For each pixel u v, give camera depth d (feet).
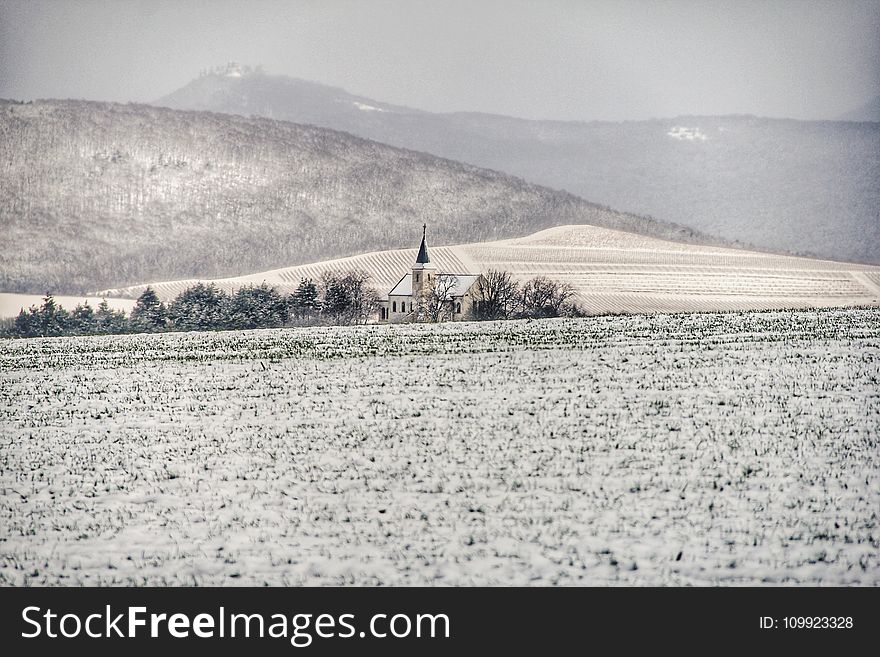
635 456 320.70
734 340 617.62
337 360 597.52
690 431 355.36
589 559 227.61
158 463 337.11
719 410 392.88
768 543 235.61
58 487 309.42
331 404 436.76
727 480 289.12
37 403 472.44
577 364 538.06
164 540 252.83
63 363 639.76
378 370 544.62
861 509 260.01
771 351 562.66
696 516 256.11
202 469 326.44
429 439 355.97
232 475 315.58
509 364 549.54
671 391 439.22
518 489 287.28
